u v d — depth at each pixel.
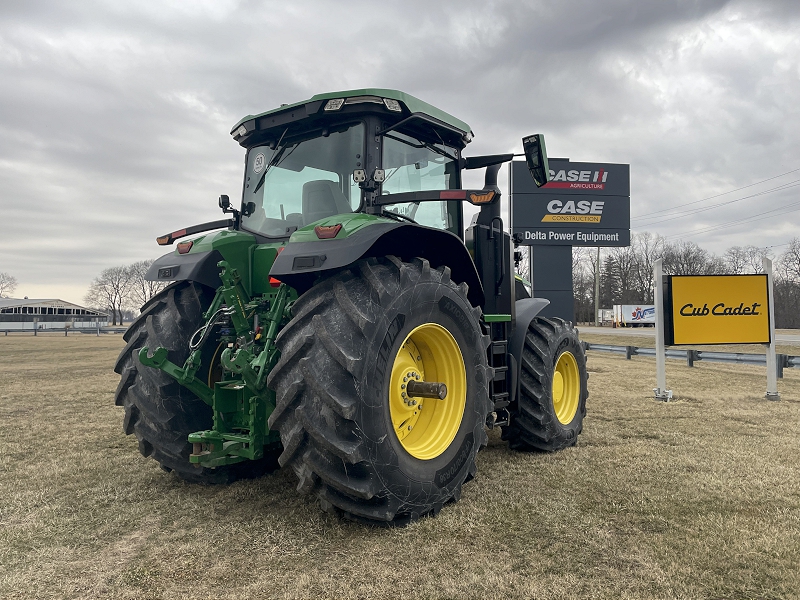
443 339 3.13
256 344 3.05
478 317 3.41
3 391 8.39
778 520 2.87
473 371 3.28
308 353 2.56
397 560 2.40
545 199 19.58
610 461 4.07
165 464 3.47
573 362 4.91
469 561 2.40
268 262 3.40
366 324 2.57
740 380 9.41
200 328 3.40
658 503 3.12
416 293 2.87
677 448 4.46
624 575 2.28
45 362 14.69
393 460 2.66
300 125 3.54
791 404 6.79
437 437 3.09
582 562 2.39
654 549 2.52
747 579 2.24
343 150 3.40
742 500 3.18
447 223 4.00
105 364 13.92
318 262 2.61
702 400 7.07
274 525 2.80
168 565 2.38
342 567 2.34
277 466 3.84
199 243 3.55
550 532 2.71
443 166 4.05
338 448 2.45
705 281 7.24
